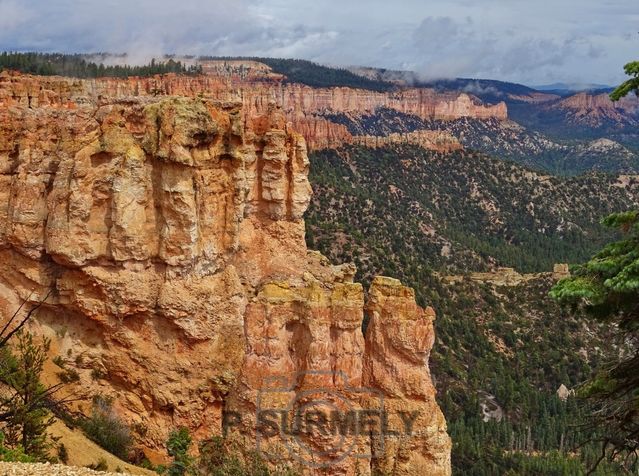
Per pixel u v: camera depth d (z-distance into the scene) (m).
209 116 51.31
